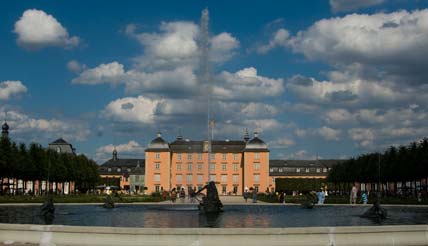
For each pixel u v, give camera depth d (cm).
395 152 8956
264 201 7375
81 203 5297
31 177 8575
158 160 14288
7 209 3794
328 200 6109
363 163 10419
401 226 1614
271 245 1532
